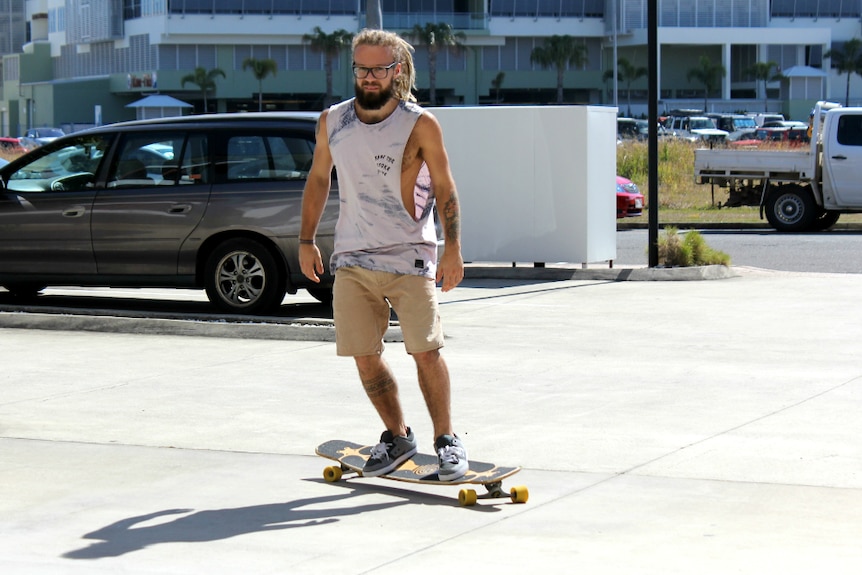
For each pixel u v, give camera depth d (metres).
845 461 8.99
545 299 18.69
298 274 16.28
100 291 19.91
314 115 16.62
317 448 8.91
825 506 7.85
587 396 11.45
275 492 8.33
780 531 7.31
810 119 32.91
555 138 21.48
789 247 27.72
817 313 16.84
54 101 132.25
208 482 8.60
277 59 128.00
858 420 10.34
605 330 15.48
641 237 31.38
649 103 21.83
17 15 159.00
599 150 21.77
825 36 139.75
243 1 125.69
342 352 8.26
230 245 16.45
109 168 16.95
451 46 130.38
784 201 33.22
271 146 16.45
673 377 12.34
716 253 22.20
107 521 7.66
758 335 15.00
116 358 13.63
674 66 141.25
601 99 139.88
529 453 9.31
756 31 137.88
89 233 16.81
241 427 10.29
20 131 134.00
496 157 21.80
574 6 136.62
